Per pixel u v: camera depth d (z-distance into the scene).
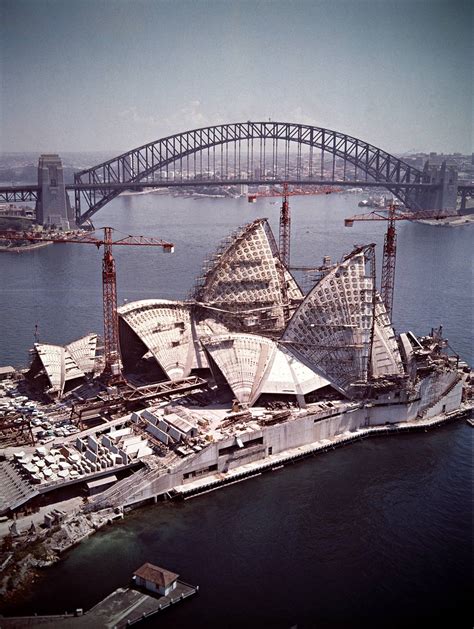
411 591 124.12
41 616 115.81
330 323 195.62
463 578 127.81
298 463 173.25
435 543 138.12
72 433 175.62
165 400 191.50
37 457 160.75
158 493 153.75
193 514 148.50
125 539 138.75
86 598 120.88
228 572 128.38
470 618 117.75
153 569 124.00
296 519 146.62
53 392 195.88
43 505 149.12
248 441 168.75
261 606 119.56
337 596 122.50
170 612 117.81
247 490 159.25
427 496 156.38
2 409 188.38
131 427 175.00
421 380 196.75
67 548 134.38
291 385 187.25
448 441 186.62
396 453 178.88
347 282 197.00
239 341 194.00
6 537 136.00
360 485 161.62
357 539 139.25
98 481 154.88
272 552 134.62
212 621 115.88
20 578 125.19
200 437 165.62
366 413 190.88
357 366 194.25
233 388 185.62
